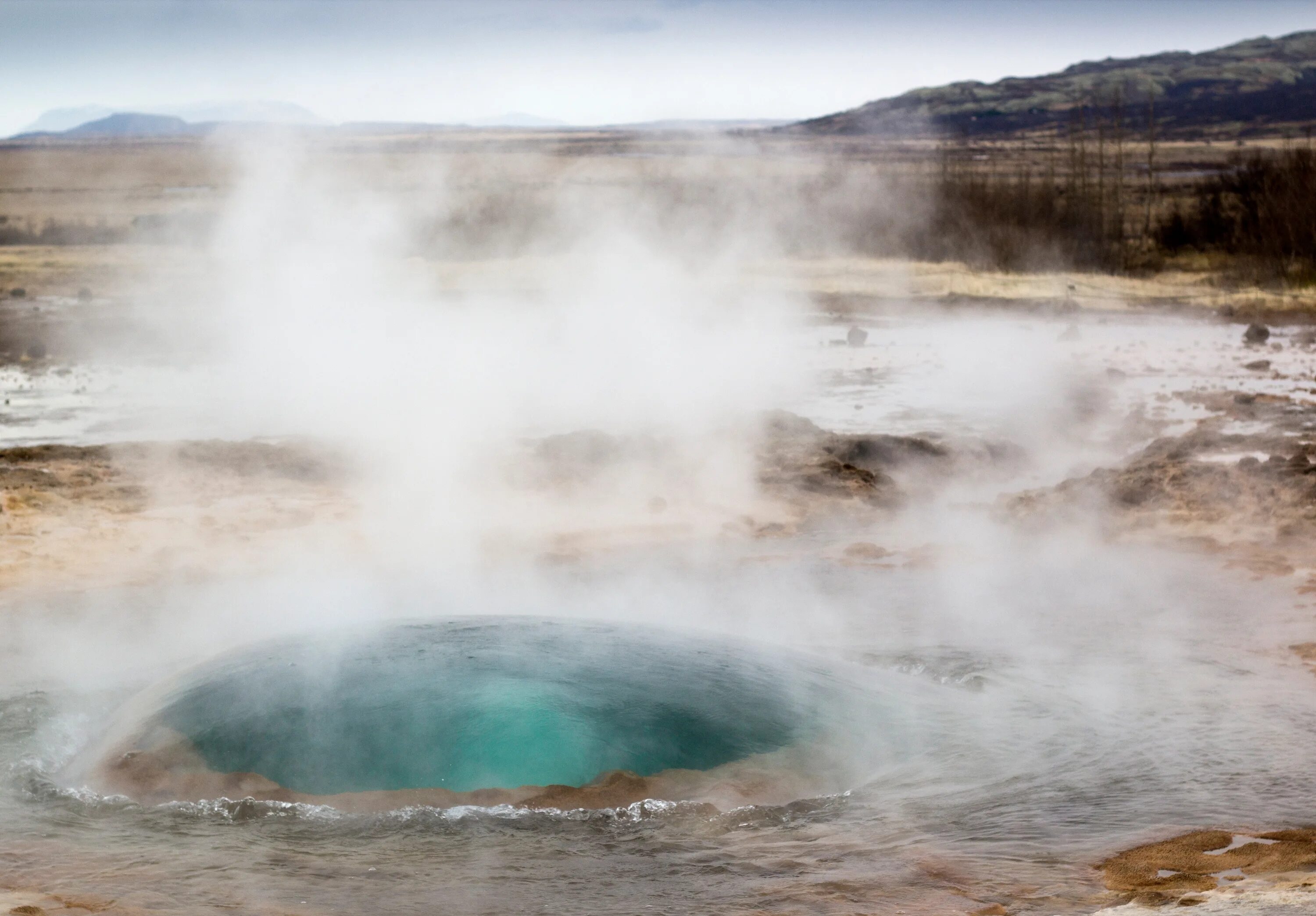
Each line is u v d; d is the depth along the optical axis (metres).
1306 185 42.94
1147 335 31.03
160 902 4.62
